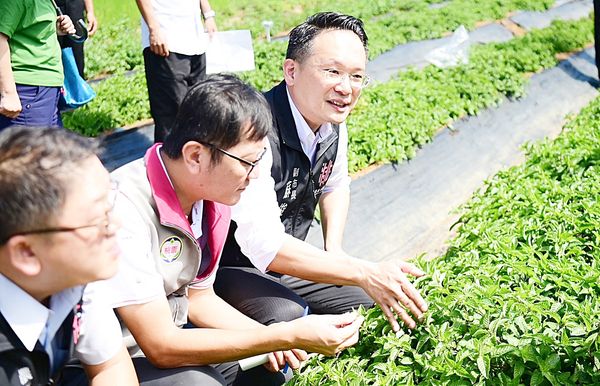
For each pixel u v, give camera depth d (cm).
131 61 966
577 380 289
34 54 517
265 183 357
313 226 584
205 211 321
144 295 286
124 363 279
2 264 220
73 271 221
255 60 949
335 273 347
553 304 347
